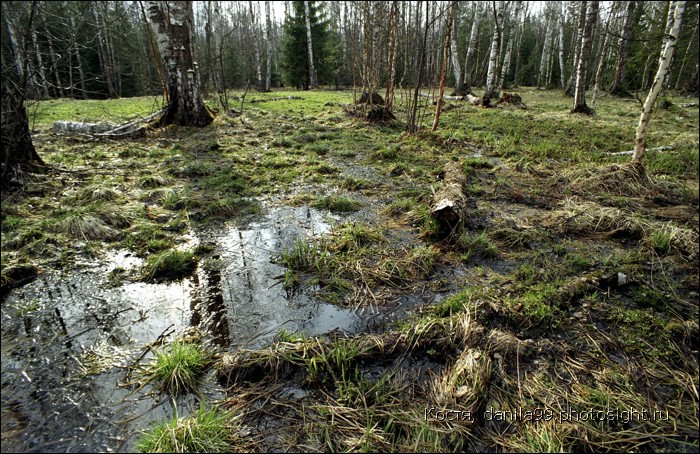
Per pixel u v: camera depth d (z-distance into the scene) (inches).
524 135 423.8
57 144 331.6
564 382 104.4
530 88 1300.4
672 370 108.9
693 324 124.1
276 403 97.1
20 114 237.1
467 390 96.7
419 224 201.8
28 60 227.5
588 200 236.7
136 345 115.2
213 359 110.5
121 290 142.1
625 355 114.2
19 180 221.9
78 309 130.2
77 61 879.1
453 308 131.0
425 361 111.3
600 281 146.9
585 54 563.5
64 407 93.7
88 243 168.7
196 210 211.2
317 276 153.9
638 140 263.7
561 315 129.6
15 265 146.3
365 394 99.1
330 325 126.9
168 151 325.7
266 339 119.3
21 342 113.9
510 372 107.0
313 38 1133.1
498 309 128.4
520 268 161.2
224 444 85.1
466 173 283.3
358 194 247.9
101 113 496.7
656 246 176.4
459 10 1226.6
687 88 908.6
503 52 1480.1
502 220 204.4
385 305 137.9
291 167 297.0
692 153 335.6
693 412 96.0
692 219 210.8
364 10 531.8
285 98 751.7
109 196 217.8
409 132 403.5
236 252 172.4
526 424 92.0
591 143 378.0
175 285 146.8
